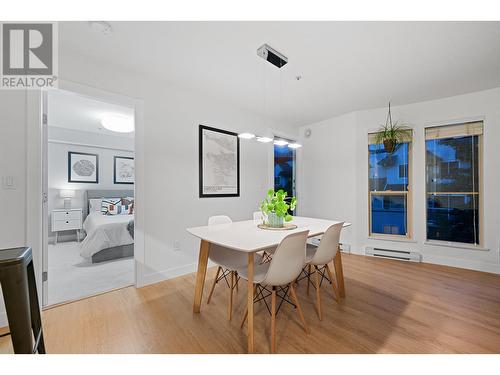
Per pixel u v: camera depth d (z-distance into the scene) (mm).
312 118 4277
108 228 3504
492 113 3020
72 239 4941
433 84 2893
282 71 2555
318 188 4484
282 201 2330
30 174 1931
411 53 2207
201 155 3156
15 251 1225
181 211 2945
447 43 2047
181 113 2953
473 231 3188
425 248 3443
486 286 2588
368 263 3398
